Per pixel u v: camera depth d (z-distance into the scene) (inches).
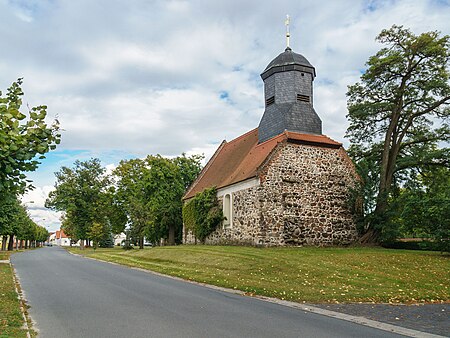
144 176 2036.2
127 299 530.9
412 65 1270.9
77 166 2758.4
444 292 629.9
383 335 354.9
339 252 1043.9
